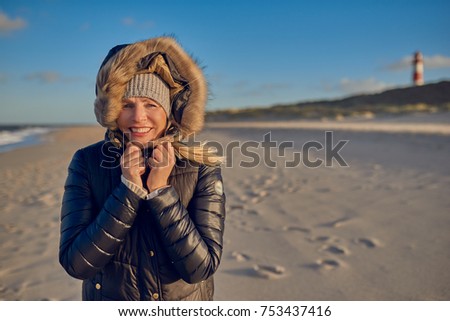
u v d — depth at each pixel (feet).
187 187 5.40
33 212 20.74
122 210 4.84
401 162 31.04
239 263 12.30
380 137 52.01
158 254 5.27
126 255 5.28
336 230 14.96
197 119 5.52
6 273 12.54
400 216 16.16
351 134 59.36
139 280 5.31
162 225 4.95
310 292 10.22
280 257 12.62
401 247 12.89
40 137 133.28
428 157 32.60
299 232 14.97
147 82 5.09
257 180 27.09
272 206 19.13
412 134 50.98
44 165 46.70
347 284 10.59
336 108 200.54
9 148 85.15
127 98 5.08
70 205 5.29
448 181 22.25
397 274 11.00
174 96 5.47
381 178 24.77
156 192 4.95
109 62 5.06
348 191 21.44
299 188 23.11
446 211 16.42
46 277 12.19
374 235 14.14
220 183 5.65
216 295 10.24
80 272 4.90
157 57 5.09
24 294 11.01
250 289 10.53
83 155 5.52
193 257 4.96
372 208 17.65
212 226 5.36
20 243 15.52
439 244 12.91
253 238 14.57
